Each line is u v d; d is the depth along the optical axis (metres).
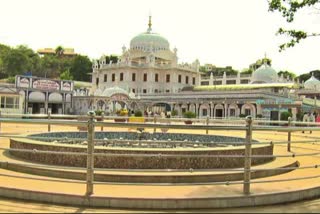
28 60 107.31
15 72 104.12
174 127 6.69
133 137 16.44
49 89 58.16
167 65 86.38
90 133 6.30
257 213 5.94
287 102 54.38
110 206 6.11
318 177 8.18
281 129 7.48
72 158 8.54
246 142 6.59
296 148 14.34
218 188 7.01
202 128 6.65
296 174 8.83
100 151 8.34
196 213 5.94
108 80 89.50
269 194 6.63
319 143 17.28
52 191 6.44
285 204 6.75
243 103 60.50
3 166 8.75
